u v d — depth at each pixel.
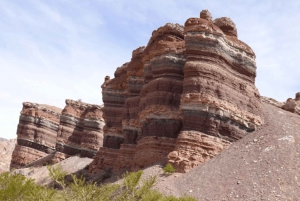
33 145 80.56
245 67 35.06
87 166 57.00
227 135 31.30
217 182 24.80
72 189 17.56
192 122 30.88
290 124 32.88
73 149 72.62
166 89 36.72
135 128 44.69
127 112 46.59
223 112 31.11
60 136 72.50
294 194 21.75
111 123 53.78
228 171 25.86
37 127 81.94
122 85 54.47
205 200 22.98
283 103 52.31
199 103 30.88
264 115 35.81
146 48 45.16
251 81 35.34
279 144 27.97
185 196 22.12
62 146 71.75
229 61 33.81
